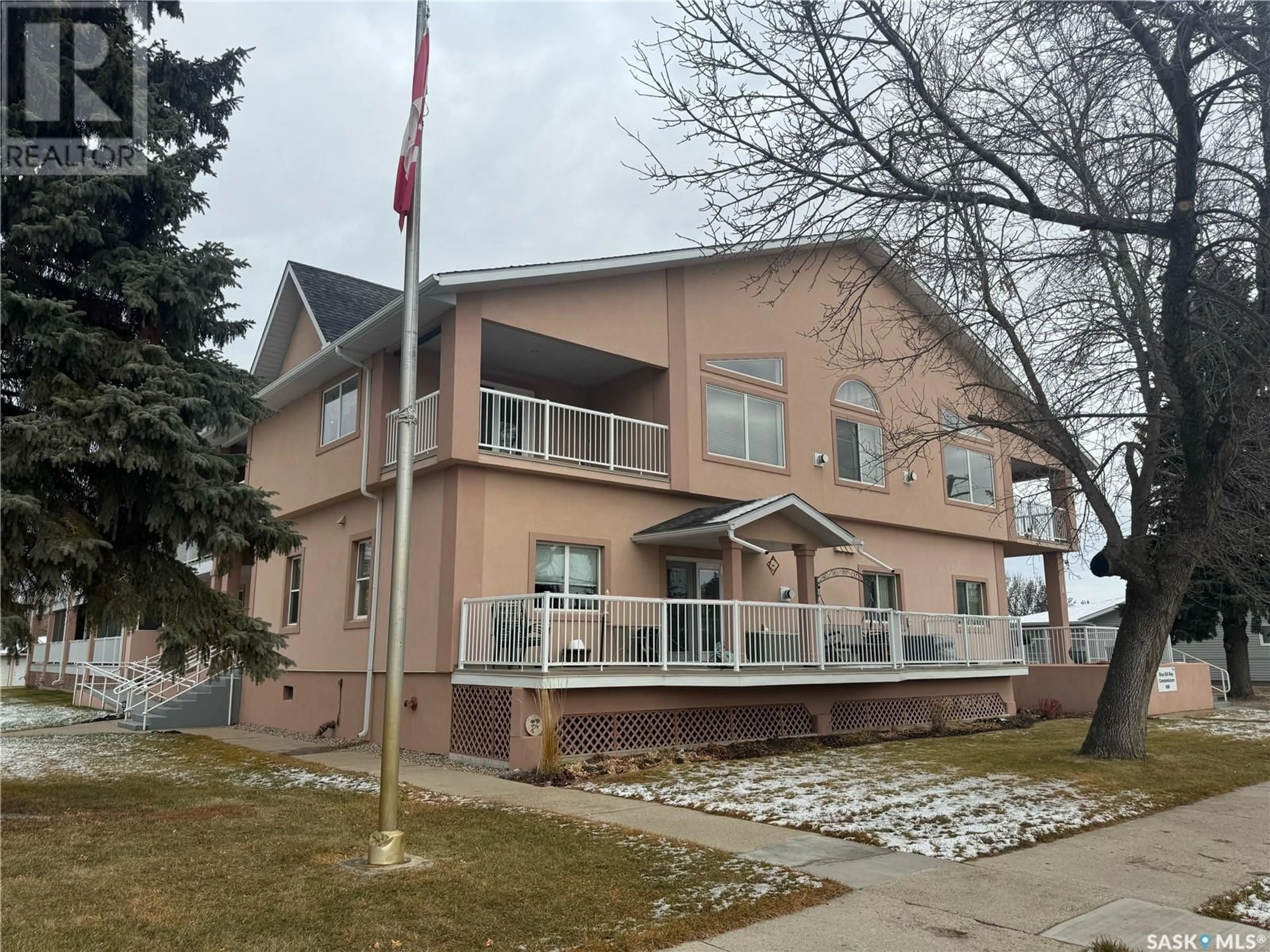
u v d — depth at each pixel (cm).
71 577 878
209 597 970
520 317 1455
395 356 1619
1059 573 2394
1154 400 1201
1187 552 1201
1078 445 1250
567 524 1484
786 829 812
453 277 1348
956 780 1067
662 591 1590
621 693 1295
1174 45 865
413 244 739
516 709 1202
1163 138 881
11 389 923
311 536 1847
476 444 1379
